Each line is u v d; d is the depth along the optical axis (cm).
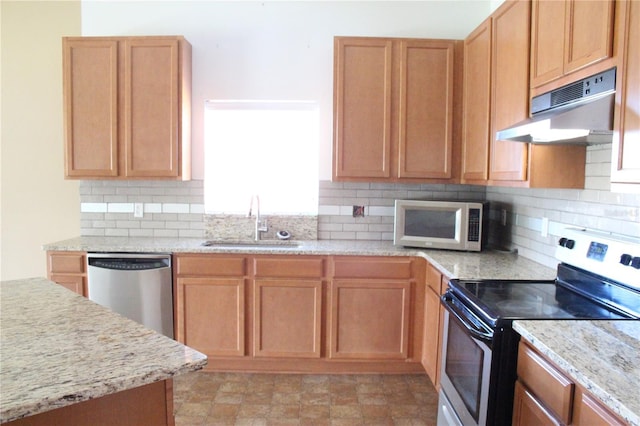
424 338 286
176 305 294
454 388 199
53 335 133
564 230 212
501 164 242
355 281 289
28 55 351
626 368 114
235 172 346
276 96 336
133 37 305
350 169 308
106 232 348
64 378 104
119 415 116
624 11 143
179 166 312
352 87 305
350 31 333
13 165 359
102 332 136
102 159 312
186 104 320
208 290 292
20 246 365
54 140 357
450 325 208
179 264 291
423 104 306
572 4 174
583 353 124
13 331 136
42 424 105
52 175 359
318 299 291
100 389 101
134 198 344
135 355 118
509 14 232
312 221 342
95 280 290
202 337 295
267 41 334
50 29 348
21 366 111
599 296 180
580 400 116
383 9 332
